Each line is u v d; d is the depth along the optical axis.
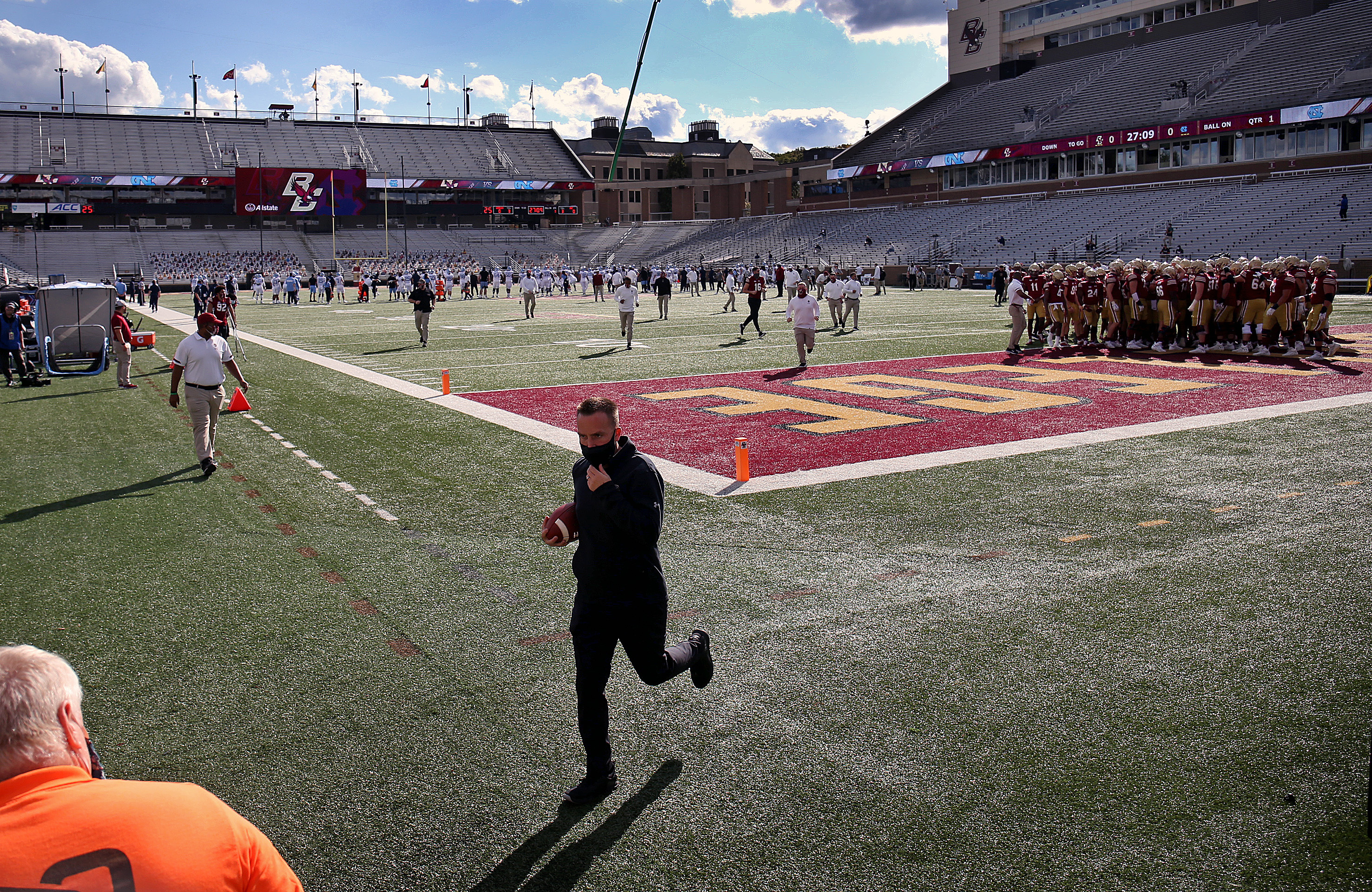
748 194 94.19
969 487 8.27
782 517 7.52
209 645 5.30
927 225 61.91
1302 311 16.75
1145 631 5.14
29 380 17.03
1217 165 51.31
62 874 1.61
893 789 3.73
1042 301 19.94
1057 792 3.66
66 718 1.81
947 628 5.28
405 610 5.79
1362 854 3.23
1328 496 7.67
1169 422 10.93
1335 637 4.98
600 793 3.73
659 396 14.02
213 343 9.52
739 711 4.43
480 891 3.21
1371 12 49.06
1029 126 60.22
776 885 3.19
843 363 17.56
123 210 71.50
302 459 10.25
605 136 100.81
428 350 21.53
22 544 7.29
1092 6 65.75
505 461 9.87
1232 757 3.86
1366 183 42.03
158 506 8.38
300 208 67.00
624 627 3.79
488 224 83.00
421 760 4.07
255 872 1.80
